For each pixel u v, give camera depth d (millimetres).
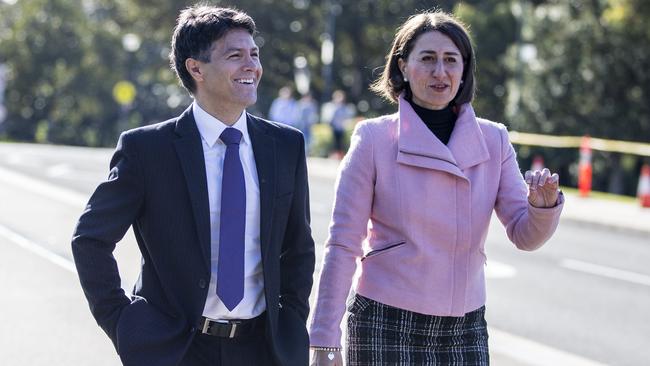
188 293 9953
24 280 26719
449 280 11156
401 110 11367
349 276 11336
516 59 103375
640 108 94312
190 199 9992
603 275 31719
